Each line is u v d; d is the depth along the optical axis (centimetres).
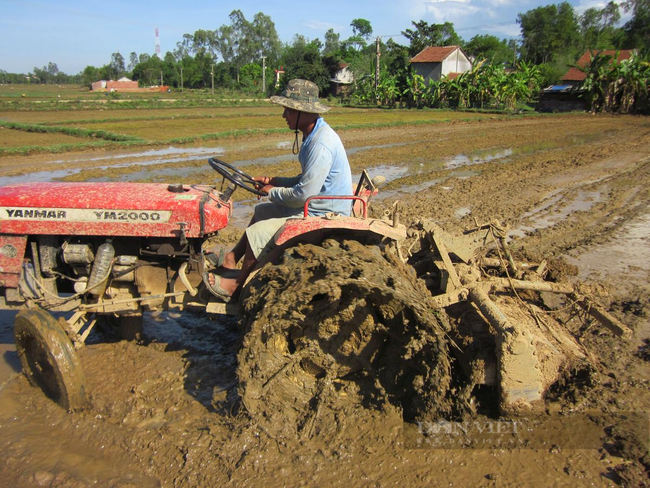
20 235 387
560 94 4359
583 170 1378
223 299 395
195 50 12244
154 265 407
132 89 9481
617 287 599
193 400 385
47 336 362
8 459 327
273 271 338
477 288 390
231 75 10106
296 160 1523
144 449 336
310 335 359
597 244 758
